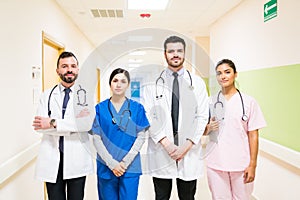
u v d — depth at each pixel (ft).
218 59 13.52
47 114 5.63
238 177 6.02
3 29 5.79
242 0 10.44
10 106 6.11
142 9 11.69
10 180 5.99
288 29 7.23
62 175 5.69
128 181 5.82
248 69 9.93
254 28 9.43
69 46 12.93
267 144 8.13
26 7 7.16
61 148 5.63
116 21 13.74
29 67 7.36
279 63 7.72
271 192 8.09
